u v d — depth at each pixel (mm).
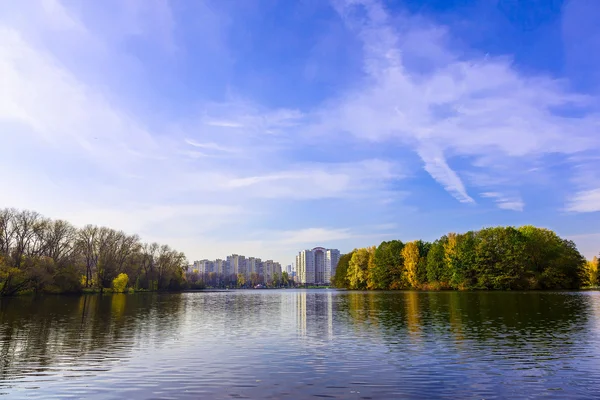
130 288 134250
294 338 29641
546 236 108250
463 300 68000
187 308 61688
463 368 19766
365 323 37812
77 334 32250
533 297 74250
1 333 32688
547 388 16500
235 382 17547
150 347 26250
